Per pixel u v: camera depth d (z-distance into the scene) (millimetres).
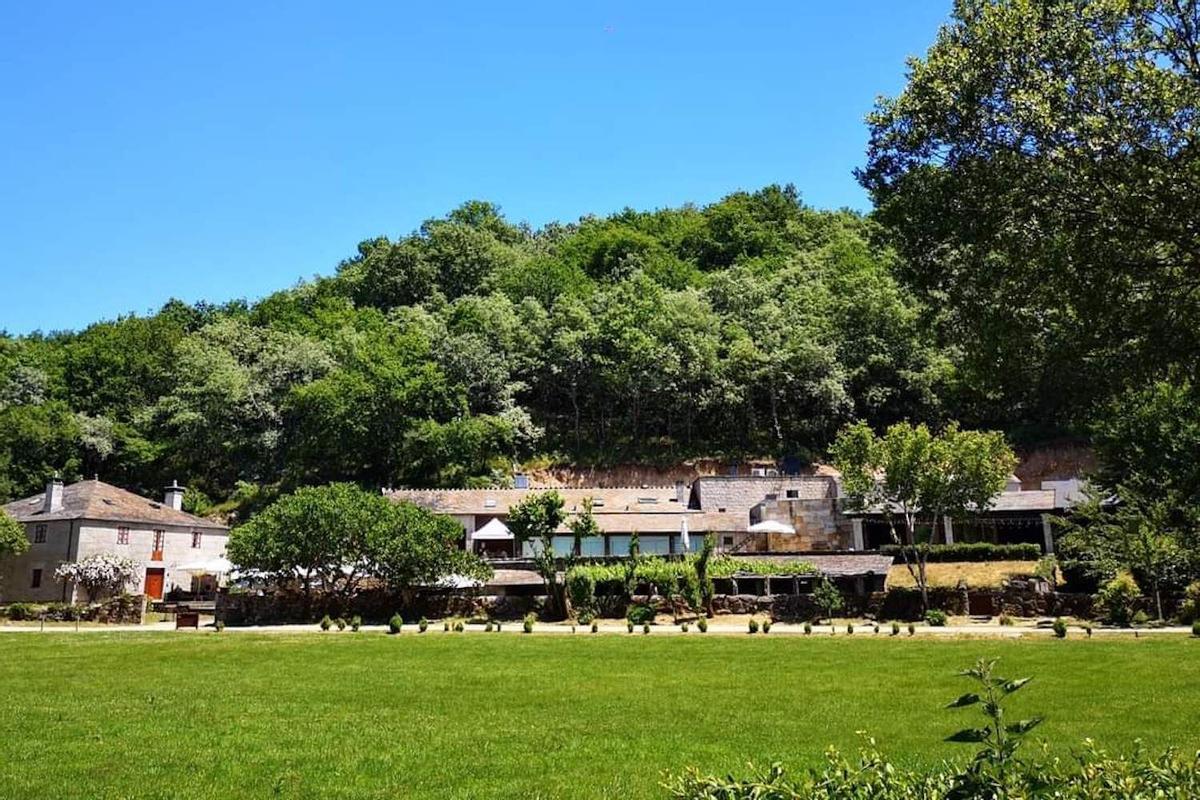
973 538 53812
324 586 44938
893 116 11211
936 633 33406
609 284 114875
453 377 82438
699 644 30703
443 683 21719
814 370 82062
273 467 83188
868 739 6445
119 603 45531
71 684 21516
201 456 84562
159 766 12633
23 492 76188
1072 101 9812
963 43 10766
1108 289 10445
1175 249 10180
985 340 11734
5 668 24734
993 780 4797
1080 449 69312
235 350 97375
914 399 82562
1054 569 44188
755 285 100875
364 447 75500
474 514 56438
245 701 18828
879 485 45656
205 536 61875
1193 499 36031
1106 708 16797
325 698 19328
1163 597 38281
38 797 10977
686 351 85625
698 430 87812
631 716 16906
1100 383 11555
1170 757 5566
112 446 82188
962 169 10711
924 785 5457
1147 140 9625
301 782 11742
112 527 55375
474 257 123125
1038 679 20906
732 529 54719
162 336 102438
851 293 88625
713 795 5586
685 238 130250
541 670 24266
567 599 43438
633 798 10844
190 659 26844
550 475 79625
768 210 137125
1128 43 9898
